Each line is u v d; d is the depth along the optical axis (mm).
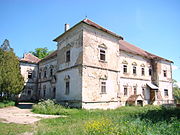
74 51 19578
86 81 17547
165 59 32719
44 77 32375
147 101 28750
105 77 19719
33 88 34844
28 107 20625
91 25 19016
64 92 20172
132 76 27047
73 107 17875
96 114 13109
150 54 34281
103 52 20422
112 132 6473
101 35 20406
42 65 34375
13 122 10188
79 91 17312
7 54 22125
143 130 6453
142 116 10750
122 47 27219
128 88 25906
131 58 27547
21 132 7582
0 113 14398
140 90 27984
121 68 25406
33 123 9906
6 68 20734
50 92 28719
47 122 10055
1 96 22828
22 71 33969
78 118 11305
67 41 21484
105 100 19141
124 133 6242
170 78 33125
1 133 7285
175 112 12648
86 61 18031
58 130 7680
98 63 19297
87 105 17094
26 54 38000
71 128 8023
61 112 14219
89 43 18812
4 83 20219
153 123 8070
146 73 29938
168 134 6039
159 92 29859
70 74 19562
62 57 22188
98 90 18594
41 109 15641
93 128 7363
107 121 8883
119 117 10539
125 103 24828
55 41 24375
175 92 48375
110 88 20141
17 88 22234
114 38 22188
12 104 22031
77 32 19469
